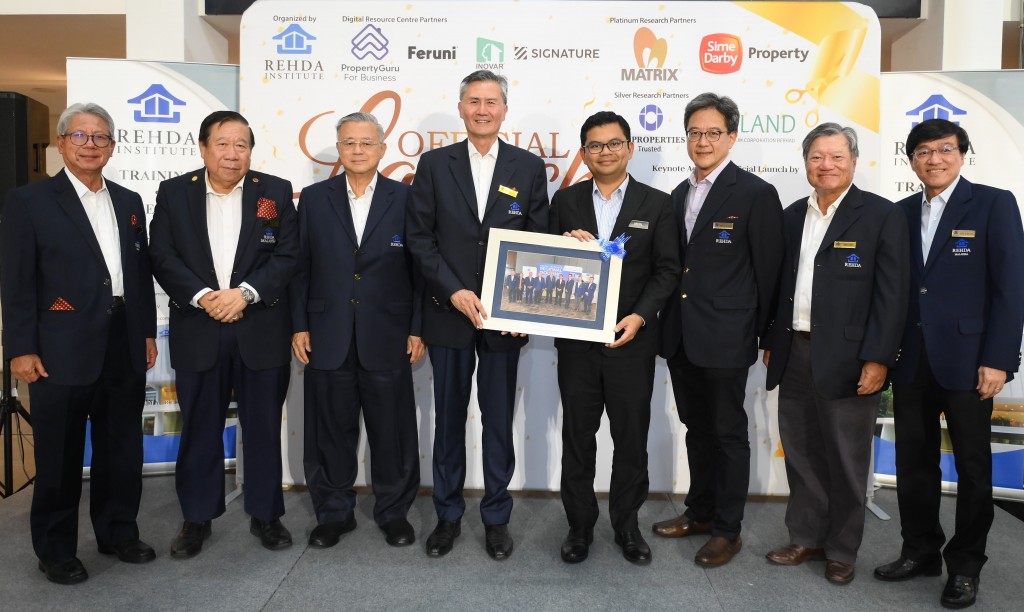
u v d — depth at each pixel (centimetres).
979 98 339
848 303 237
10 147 426
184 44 424
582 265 253
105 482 259
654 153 324
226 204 262
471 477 337
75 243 236
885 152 346
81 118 234
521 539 281
